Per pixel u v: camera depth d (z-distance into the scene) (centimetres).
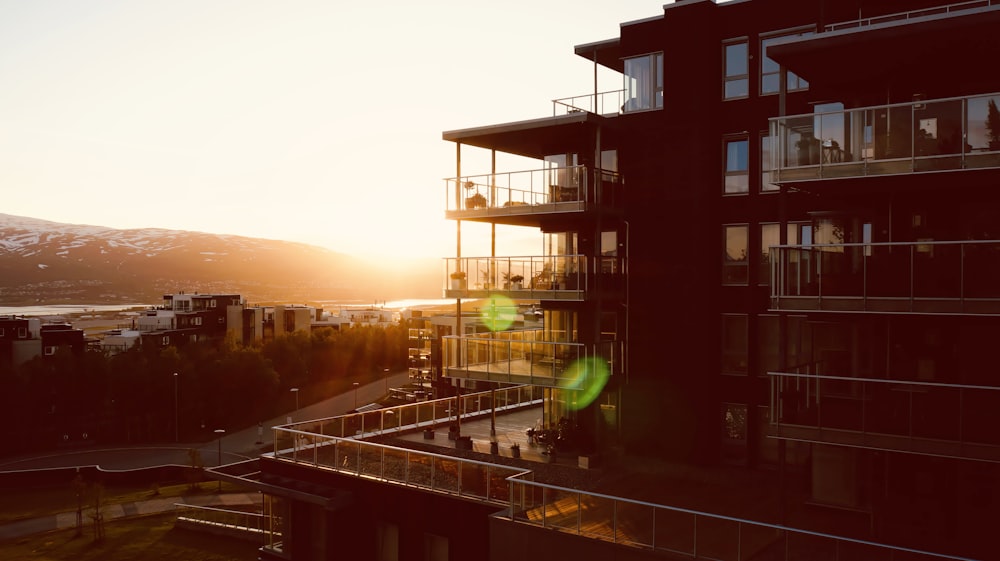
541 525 1555
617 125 2333
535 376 2300
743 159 2153
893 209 1695
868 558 1226
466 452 2264
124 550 4269
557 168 2347
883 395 1645
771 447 2073
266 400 9250
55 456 7625
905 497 1585
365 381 11731
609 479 2059
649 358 2258
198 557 4078
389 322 16738
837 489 1761
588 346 2203
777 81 2075
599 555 1454
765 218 2089
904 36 1454
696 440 2150
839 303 1531
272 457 2311
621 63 2722
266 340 11700
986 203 1585
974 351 1567
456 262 2605
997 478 1484
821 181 1571
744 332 2131
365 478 2017
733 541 1338
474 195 2558
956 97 1499
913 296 1447
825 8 1978
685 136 2202
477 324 5525
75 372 8281
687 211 2198
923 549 1540
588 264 2369
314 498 2016
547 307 2461
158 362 8694
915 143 1463
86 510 5272
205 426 8775
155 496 5781
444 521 1820
